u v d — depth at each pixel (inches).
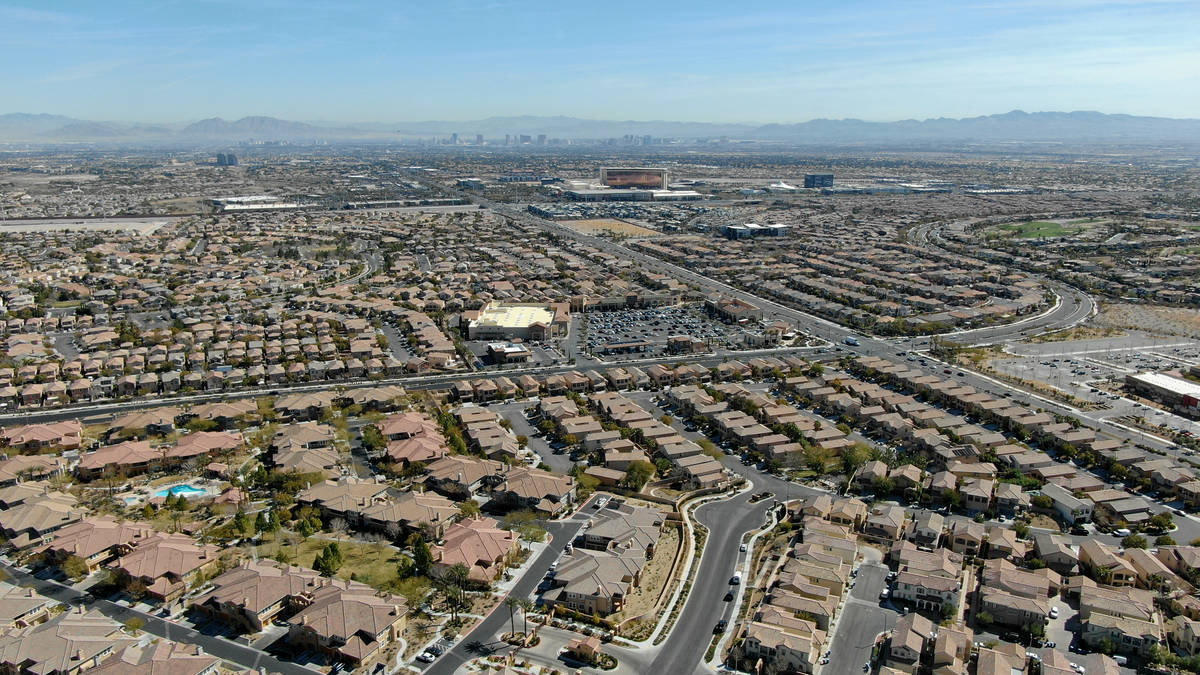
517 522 7268.7
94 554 6437.0
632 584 6176.2
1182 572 6333.7
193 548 6437.0
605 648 5487.2
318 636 5388.8
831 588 6067.9
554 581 6161.4
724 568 6525.6
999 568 6230.3
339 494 7475.4
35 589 6127.0
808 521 7091.5
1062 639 5561.0
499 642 5536.4
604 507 7598.4
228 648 5438.0
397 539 6953.7
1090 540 6732.3
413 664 5285.4
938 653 5182.1
